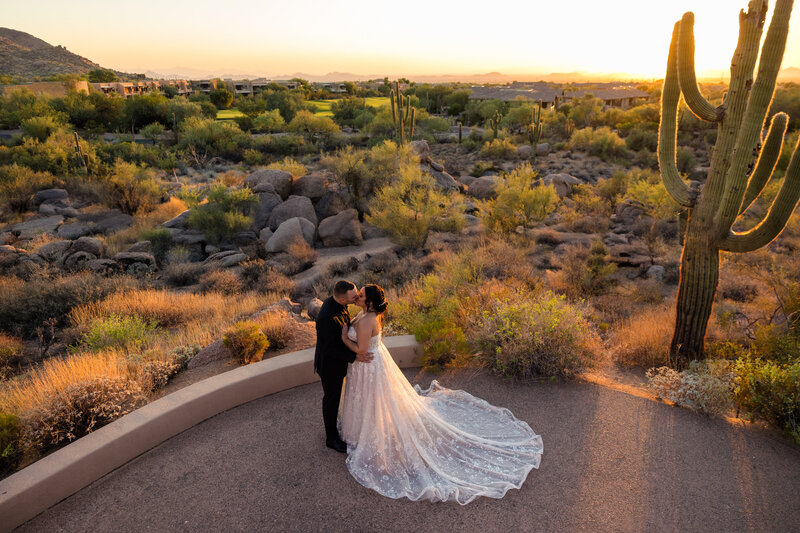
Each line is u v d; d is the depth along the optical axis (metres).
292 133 56.56
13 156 33.19
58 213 24.66
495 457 4.33
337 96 153.00
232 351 6.45
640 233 19.72
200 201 23.92
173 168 40.09
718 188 6.43
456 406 5.14
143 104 66.69
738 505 3.80
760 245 6.19
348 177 23.58
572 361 5.88
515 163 42.78
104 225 22.66
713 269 6.71
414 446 4.17
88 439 4.14
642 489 3.97
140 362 6.64
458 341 6.19
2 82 120.75
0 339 10.09
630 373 6.98
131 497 3.87
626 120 66.31
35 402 5.13
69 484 3.85
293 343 7.10
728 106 6.23
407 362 6.24
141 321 10.07
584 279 12.94
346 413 4.32
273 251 18.86
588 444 4.58
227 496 3.89
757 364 5.43
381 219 19.69
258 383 5.29
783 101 53.12
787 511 3.74
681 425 4.92
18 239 20.16
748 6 5.90
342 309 4.15
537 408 5.25
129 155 40.56
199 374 6.31
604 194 27.28
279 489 3.96
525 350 5.90
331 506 3.78
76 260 16.20
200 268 16.70
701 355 7.16
